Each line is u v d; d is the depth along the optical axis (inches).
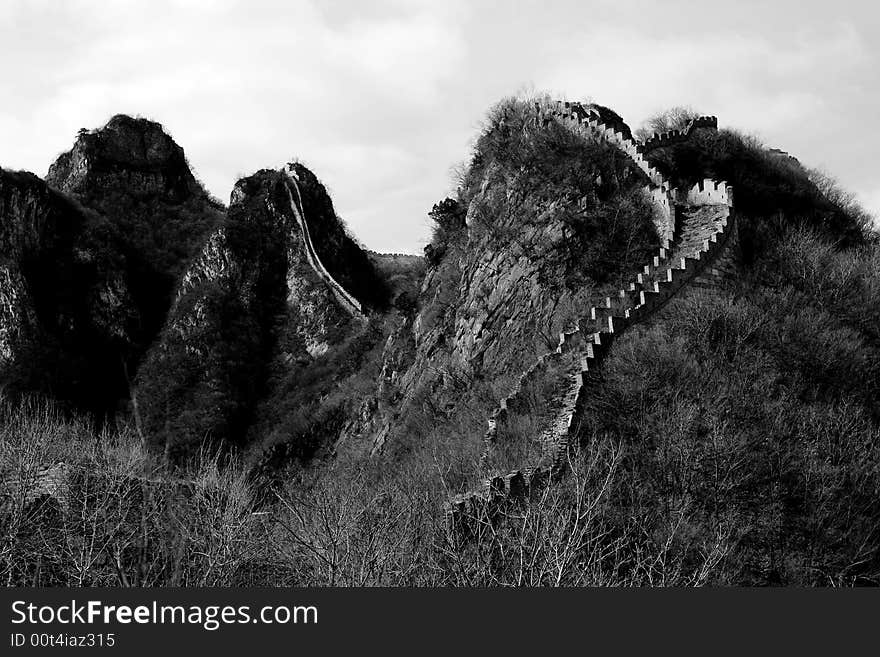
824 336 2669.8
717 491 2148.1
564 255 3117.6
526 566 1654.8
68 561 1877.5
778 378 2519.7
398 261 7283.5
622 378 2388.0
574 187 3277.6
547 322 3024.1
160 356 5812.0
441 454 2684.5
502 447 2348.7
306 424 4387.3
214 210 7426.2
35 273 5994.1
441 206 4074.8
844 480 2262.6
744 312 2623.0
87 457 2568.9
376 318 5570.9
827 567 2087.8
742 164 3472.0
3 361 5438.0
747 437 2279.8
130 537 2005.4
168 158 7534.5
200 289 6166.3
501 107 3924.7
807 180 3619.6
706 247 2797.7
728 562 1983.3
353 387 4544.8
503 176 3565.5
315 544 1772.9
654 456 2197.3
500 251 3331.7
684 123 3735.2
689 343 2532.0
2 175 6215.6
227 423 5315.0
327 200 6840.6
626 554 1934.1
